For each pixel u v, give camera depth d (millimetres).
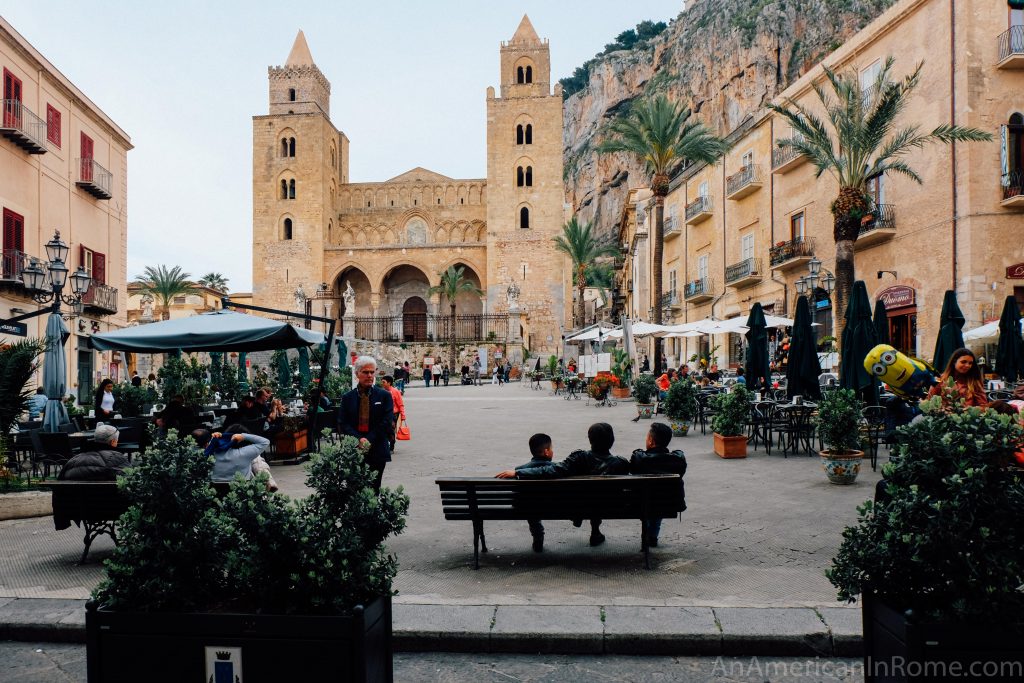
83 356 27078
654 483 5359
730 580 5098
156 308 58969
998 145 19812
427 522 6996
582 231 53000
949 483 2859
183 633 3039
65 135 26266
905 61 22281
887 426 8398
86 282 14648
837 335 19953
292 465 11055
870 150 19484
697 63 90812
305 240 62750
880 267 23594
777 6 78500
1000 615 2703
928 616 2797
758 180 31391
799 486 8531
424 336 66688
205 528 3240
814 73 26828
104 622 3104
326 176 64438
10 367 9633
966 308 19688
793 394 12047
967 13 19844
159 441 3494
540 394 32031
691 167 39281
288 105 63906
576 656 4105
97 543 6504
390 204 68000
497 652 4176
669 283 43438
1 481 8305
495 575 5293
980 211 19672
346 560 3064
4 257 22297
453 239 67000
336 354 25625
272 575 3141
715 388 17641
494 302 61844
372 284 63844
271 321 11383
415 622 4320
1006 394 12438
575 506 5477
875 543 3014
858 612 4363
